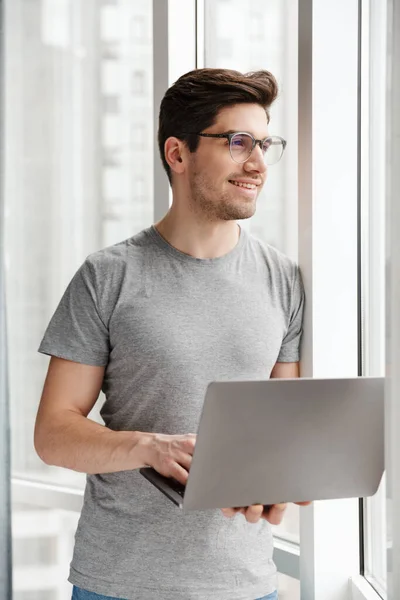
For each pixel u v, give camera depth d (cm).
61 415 162
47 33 265
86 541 163
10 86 274
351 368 181
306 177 179
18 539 276
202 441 117
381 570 182
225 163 156
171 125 165
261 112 160
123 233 251
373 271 184
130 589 156
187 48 225
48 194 267
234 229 170
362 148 184
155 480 142
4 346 228
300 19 179
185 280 164
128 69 246
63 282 265
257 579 157
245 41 218
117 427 165
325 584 184
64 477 267
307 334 177
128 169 248
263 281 169
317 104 177
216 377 159
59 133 264
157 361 159
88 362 166
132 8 244
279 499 127
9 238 275
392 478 127
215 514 157
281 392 118
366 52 183
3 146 234
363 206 184
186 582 154
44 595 273
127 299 163
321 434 123
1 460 226
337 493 130
